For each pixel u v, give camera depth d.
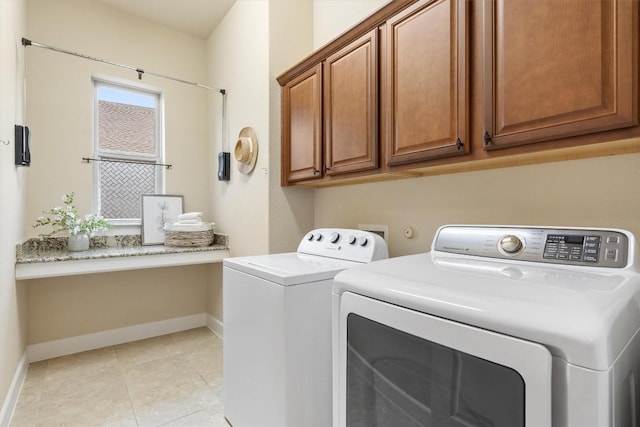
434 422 0.74
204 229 2.90
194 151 3.30
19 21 2.15
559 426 0.56
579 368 0.54
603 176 1.15
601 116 0.89
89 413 1.84
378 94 1.57
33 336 2.50
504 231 1.13
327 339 1.42
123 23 2.91
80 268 2.28
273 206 2.33
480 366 0.66
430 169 1.49
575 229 0.98
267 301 1.40
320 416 1.40
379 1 1.98
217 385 2.15
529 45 1.03
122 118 2.99
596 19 0.90
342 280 0.98
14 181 1.98
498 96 1.11
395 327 0.81
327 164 1.88
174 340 2.93
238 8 2.74
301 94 2.11
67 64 2.65
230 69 2.88
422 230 1.73
